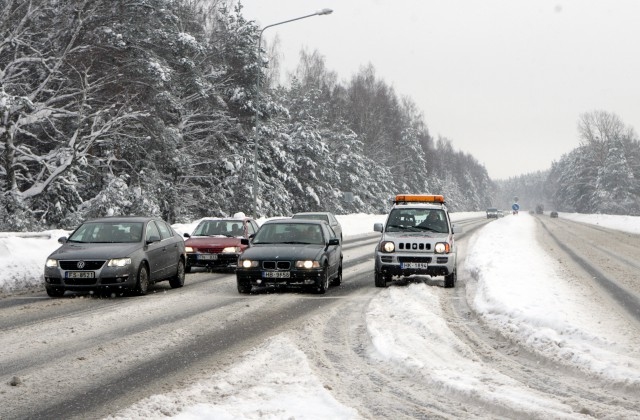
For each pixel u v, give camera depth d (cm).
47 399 827
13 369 987
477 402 806
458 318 1466
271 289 2081
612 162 17938
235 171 6712
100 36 4562
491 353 1097
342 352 1114
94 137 4222
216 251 2645
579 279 2184
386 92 14312
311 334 1274
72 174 4644
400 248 2077
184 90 6303
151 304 1714
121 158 5250
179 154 5850
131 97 4481
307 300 1802
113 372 968
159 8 5359
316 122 9706
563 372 968
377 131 13025
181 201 5997
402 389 873
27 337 1241
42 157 4269
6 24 4238
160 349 1132
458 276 2458
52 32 4662
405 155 15212
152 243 2019
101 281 1825
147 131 4994
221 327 1357
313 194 8769
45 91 4662
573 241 4684
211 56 6644
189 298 1850
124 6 4734
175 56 5953
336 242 2080
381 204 12531
